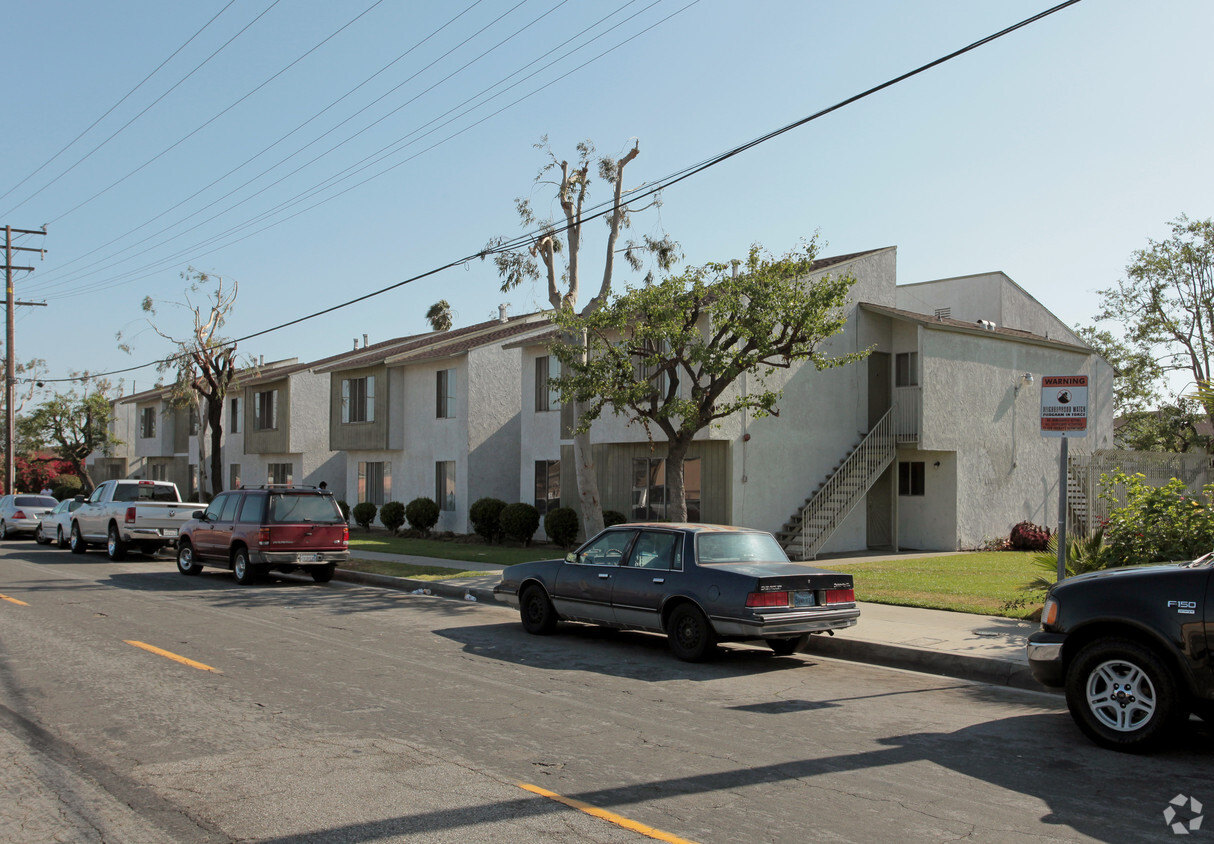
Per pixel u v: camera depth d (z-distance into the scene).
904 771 6.16
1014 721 7.62
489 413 30.89
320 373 38.91
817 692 8.77
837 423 24.39
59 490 59.12
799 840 4.88
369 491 35.75
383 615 13.64
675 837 4.90
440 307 59.59
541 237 19.23
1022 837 4.96
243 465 44.06
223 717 7.36
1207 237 34.78
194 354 34.22
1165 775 6.12
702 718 7.60
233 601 15.06
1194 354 35.94
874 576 17.58
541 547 25.64
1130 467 26.84
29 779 5.80
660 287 16.22
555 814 5.22
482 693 8.39
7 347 40.59
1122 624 6.78
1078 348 28.88
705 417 16.77
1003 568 19.28
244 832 4.92
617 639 11.72
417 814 5.20
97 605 14.16
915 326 25.05
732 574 9.94
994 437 26.08
